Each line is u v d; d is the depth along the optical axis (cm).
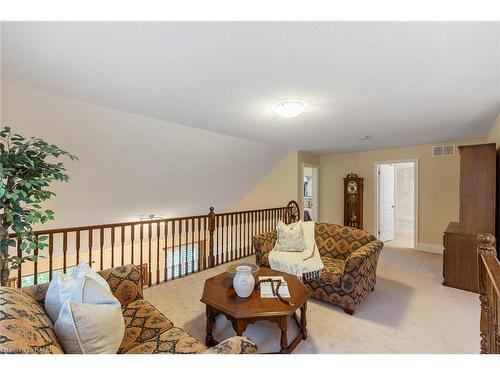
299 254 301
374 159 555
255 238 327
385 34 134
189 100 233
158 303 271
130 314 169
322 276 262
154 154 339
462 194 307
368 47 147
